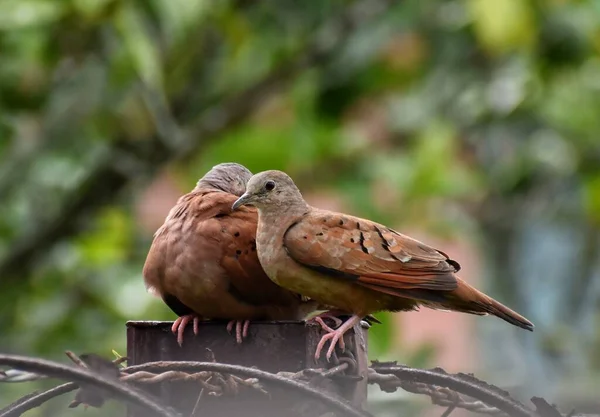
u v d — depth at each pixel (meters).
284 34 13.24
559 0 11.96
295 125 13.40
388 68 13.81
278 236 7.77
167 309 12.99
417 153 13.34
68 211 13.28
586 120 13.34
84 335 13.26
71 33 11.75
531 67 12.72
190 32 12.17
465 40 13.60
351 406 5.98
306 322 7.15
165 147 13.08
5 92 12.40
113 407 12.23
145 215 16.42
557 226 15.59
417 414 11.43
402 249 7.88
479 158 15.05
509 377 16.56
